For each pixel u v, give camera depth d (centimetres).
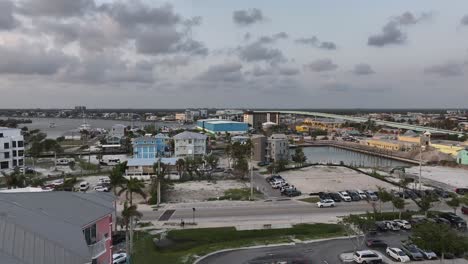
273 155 14612
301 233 6291
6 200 2933
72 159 15300
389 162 17625
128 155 17262
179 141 15112
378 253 5394
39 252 2178
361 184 10369
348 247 5653
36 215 2691
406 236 6125
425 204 7175
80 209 3136
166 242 5825
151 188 9144
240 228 6444
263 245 5734
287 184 10012
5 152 12531
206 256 5272
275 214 7400
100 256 3206
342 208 7888
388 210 7700
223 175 11756
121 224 6406
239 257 5238
